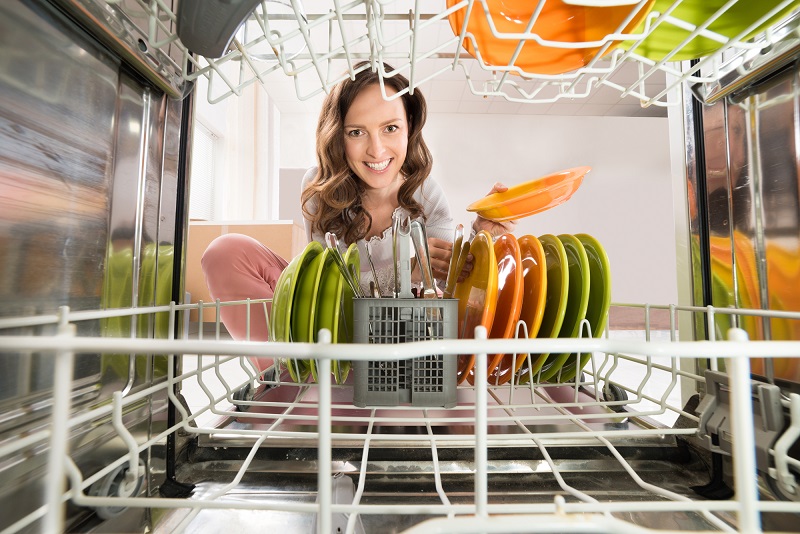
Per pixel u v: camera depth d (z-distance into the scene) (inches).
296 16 13.8
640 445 18.5
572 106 177.9
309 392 26.8
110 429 15.4
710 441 15.9
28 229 13.2
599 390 26.6
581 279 23.3
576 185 31.5
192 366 68.7
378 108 49.6
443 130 177.8
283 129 191.9
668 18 13.5
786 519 13.6
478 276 24.5
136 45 16.3
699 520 14.4
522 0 16.6
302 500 15.5
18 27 12.6
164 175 19.8
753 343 7.2
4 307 12.5
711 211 22.2
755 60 18.4
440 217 67.4
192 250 105.3
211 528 14.0
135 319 17.9
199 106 132.0
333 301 22.0
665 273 172.2
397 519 14.4
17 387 12.6
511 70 16.4
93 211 15.9
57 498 7.1
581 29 16.3
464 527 6.8
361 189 61.2
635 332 142.9
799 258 17.9
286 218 177.2
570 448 18.1
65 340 7.3
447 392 17.3
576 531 6.8
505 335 20.5
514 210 31.2
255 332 43.3
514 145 177.0
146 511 14.4
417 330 18.0
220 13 11.7
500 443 17.9
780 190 18.7
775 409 13.8
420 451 17.9
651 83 157.2
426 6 112.5
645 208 173.6
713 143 22.2
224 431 14.9
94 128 15.9
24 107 13.0
